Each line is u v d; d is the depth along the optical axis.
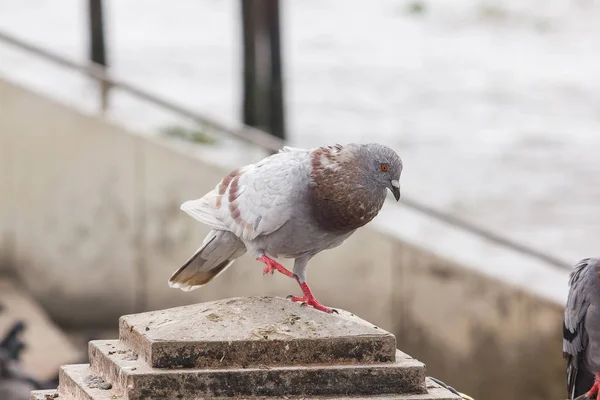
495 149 29.30
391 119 32.06
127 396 4.95
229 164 15.14
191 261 6.87
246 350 5.09
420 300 14.70
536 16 48.09
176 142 14.98
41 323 13.84
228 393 5.01
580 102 35.06
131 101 23.47
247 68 20.20
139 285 14.98
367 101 34.06
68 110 14.84
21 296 14.73
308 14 47.59
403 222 20.36
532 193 25.48
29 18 42.19
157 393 4.95
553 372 14.60
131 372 4.97
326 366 5.13
